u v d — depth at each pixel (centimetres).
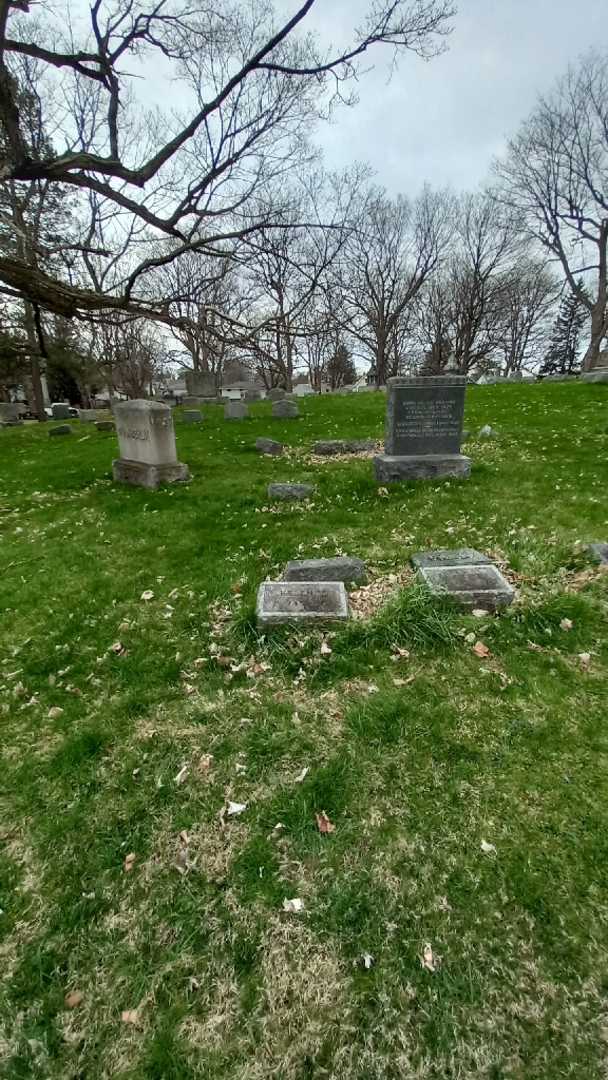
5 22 371
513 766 224
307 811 207
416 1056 135
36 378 2627
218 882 183
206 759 237
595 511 529
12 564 483
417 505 594
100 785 226
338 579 403
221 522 573
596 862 181
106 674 305
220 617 363
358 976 153
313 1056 136
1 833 206
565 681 273
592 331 2880
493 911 168
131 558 484
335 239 1616
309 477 747
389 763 229
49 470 934
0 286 404
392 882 179
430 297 3984
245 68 452
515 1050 135
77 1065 137
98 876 187
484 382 2842
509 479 663
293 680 290
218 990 152
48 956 162
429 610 327
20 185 571
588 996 145
